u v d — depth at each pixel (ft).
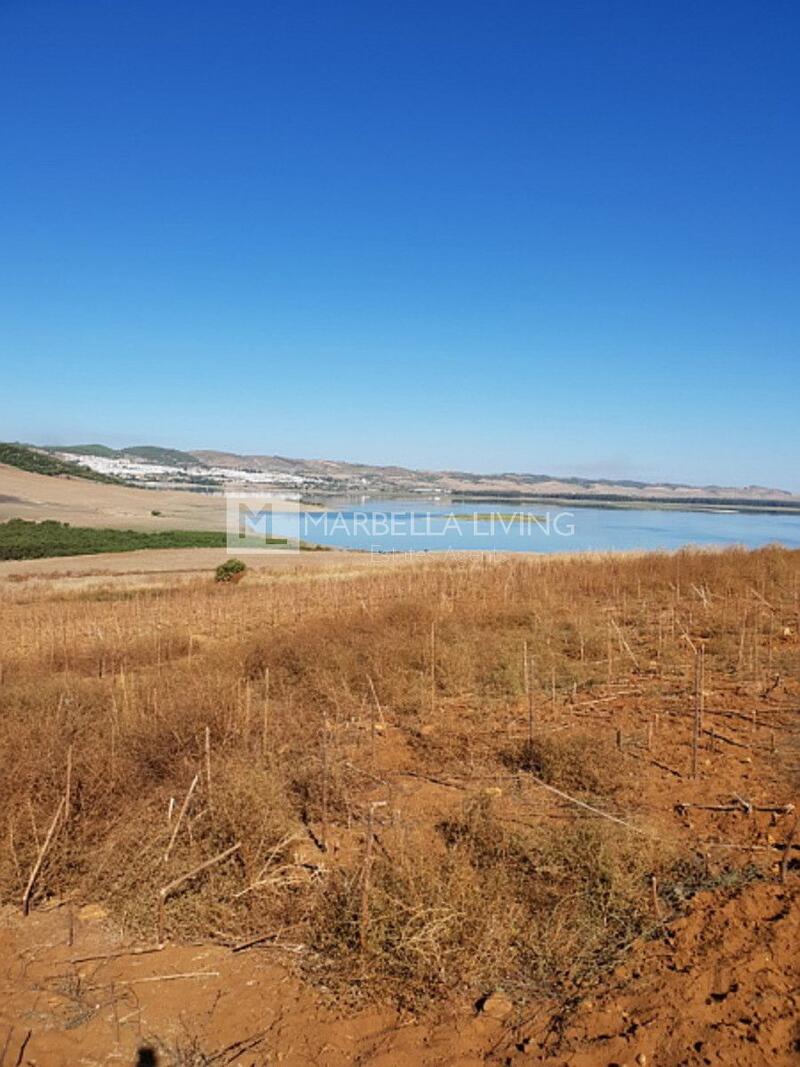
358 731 23.39
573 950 12.34
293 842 15.76
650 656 30.76
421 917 12.33
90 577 127.34
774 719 22.49
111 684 26.66
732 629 33.81
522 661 28.71
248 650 34.06
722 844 15.24
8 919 13.94
